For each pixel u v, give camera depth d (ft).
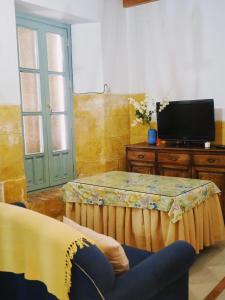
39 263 5.69
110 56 14.83
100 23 14.21
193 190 9.66
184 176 13.38
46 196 13.11
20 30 12.62
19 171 11.39
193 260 6.64
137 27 15.52
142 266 5.91
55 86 14.16
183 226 8.96
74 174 15.12
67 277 5.16
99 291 5.06
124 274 5.69
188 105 13.83
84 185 10.78
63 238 5.27
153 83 15.53
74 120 14.98
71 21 14.01
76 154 15.16
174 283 6.57
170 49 14.89
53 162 14.14
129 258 7.41
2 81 10.76
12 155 11.15
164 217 9.11
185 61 14.57
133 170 14.84
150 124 15.70
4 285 6.89
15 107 11.17
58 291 5.32
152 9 15.10
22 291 6.40
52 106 14.06
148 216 9.40
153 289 5.73
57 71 14.16
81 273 5.11
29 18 12.81
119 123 15.61
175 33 14.69
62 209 13.28
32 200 12.59
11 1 10.92
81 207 10.97
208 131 13.51
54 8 12.27
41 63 13.39
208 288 8.65
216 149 12.61
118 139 15.60
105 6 14.44
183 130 14.07
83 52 14.55
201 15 13.96
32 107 13.28
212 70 13.96
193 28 14.21
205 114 13.48
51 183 14.08
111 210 10.18
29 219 5.97
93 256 5.09
